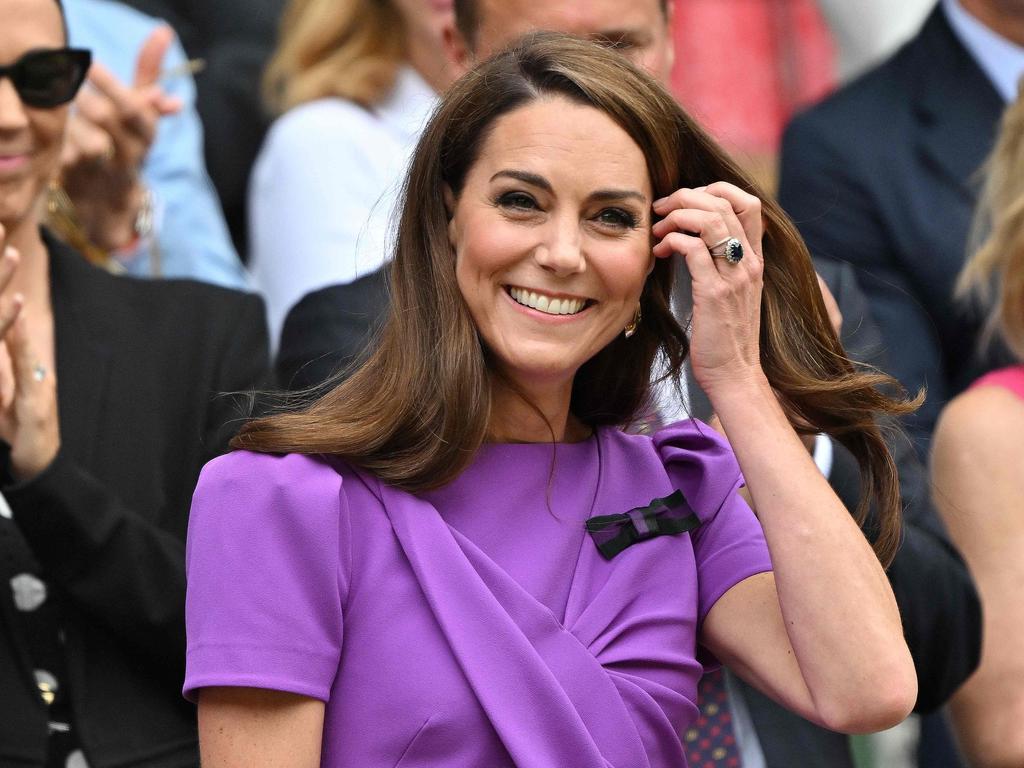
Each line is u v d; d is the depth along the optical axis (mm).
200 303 14297
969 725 14758
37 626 12594
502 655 10102
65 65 13469
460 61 15242
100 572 12508
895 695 10406
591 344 10680
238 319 14344
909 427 16641
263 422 10578
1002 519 14922
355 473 10523
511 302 10586
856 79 19859
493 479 10789
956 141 19000
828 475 13586
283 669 9945
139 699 12602
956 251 18344
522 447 10969
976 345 18000
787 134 19609
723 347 10953
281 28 19766
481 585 10242
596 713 10219
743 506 11508
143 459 13375
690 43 24172
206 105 21781
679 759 10586
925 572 13828
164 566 12727
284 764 9961
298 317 14531
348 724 10102
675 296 11812
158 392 13711
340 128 17281
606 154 10523
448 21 16422
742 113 24094
